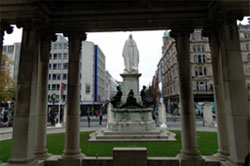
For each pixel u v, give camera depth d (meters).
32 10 6.91
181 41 7.82
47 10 7.43
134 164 6.49
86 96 58.00
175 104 55.19
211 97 46.59
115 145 11.30
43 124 7.95
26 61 6.71
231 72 6.58
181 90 7.57
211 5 7.22
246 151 6.12
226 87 6.72
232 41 6.71
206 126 25.59
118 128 14.00
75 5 7.73
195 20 7.78
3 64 31.09
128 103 14.59
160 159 6.95
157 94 25.58
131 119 14.28
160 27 8.19
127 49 16.58
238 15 6.82
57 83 54.06
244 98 6.42
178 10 7.68
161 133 14.32
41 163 7.01
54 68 54.91
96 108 59.03
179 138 13.88
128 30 8.48
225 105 6.88
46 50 8.27
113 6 7.66
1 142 13.28
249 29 50.44
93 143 12.04
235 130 6.27
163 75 70.69
